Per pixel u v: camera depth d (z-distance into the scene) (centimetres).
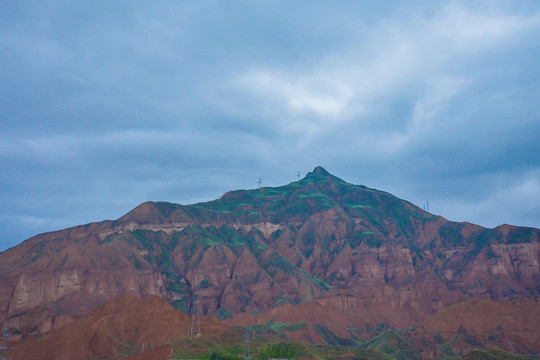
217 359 16425
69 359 18688
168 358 16712
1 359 18875
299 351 18412
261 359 17362
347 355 19450
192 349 17738
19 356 18988
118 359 18912
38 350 19188
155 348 18700
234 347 18675
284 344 19025
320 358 18038
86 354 19238
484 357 17212
